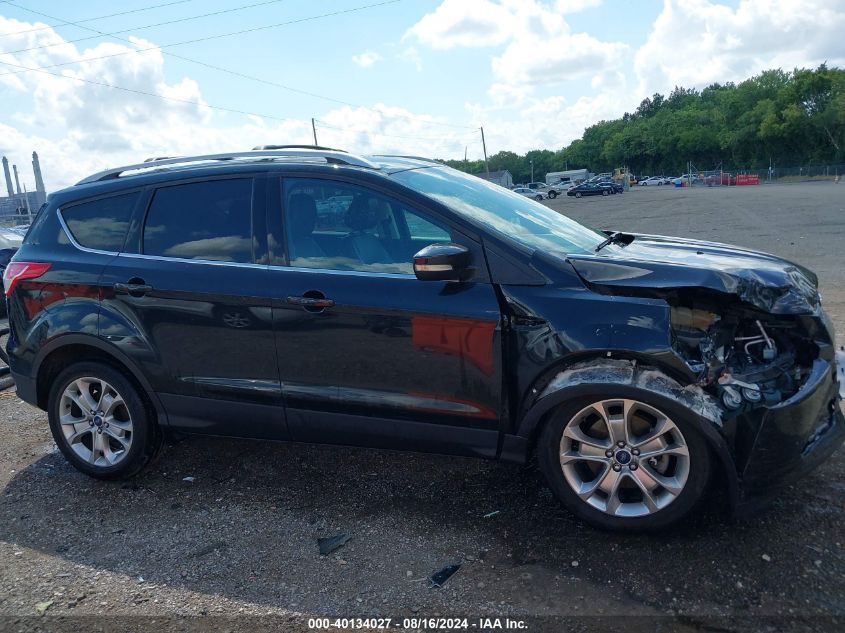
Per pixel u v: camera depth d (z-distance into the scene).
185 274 3.88
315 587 3.09
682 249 3.95
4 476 4.44
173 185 4.08
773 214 23.14
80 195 4.32
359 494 3.95
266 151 4.19
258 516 3.76
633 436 3.28
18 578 3.27
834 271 10.20
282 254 3.76
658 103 164.75
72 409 4.32
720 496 3.59
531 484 3.93
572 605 2.86
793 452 3.10
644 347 3.11
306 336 3.64
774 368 3.34
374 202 3.69
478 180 4.58
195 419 4.00
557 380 3.25
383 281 3.54
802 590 2.86
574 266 3.36
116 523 3.76
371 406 3.60
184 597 3.06
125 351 4.00
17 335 4.31
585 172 96.50
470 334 3.36
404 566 3.21
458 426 3.49
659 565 3.08
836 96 84.62
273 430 3.86
